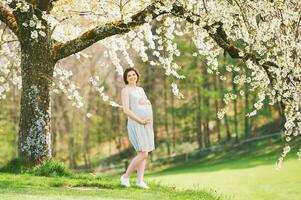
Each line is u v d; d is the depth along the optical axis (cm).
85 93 4719
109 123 5116
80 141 4994
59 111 4591
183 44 4166
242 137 4991
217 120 4619
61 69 1542
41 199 812
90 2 1277
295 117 1058
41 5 1271
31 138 1295
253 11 1048
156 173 3753
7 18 1362
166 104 4778
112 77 4947
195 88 4509
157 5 1138
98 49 4281
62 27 1319
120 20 1238
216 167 3272
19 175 1173
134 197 926
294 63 1042
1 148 4206
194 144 5309
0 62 1519
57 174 1234
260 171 2453
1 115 4100
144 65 4609
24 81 1316
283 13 1020
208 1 1099
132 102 1038
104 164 4959
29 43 1305
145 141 1044
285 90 1099
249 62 1075
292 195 1742
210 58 1191
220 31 1182
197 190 1152
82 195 904
